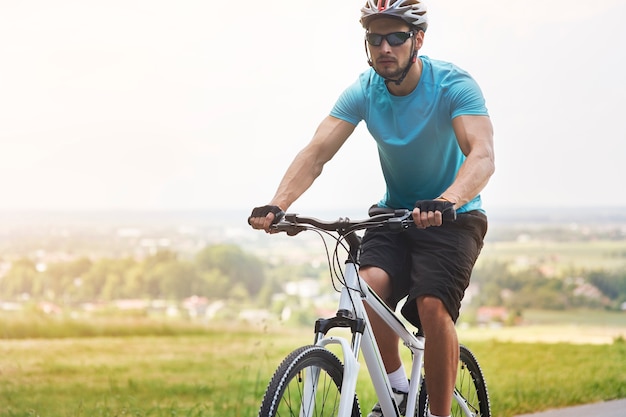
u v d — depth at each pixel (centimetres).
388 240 432
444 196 377
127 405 782
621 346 1225
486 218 438
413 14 405
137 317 2533
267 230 392
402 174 439
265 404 346
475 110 414
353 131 451
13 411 802
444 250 415
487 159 400
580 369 953
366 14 407
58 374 1102
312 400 369
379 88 435
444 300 405
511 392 777
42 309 2869
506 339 1427
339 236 380
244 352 1244
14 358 1324
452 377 410
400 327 421
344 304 383
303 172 435
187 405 763
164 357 1305
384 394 407
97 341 1656
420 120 425
